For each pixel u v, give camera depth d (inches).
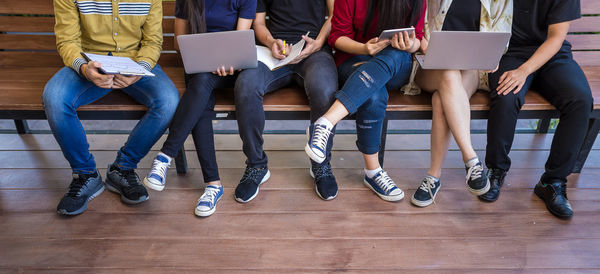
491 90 68.4
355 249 59.6
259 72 65.6
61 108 61.9
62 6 64.2
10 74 79.1
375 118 65.0
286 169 79.0
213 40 59.8
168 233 62.7
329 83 64.6
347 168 79.4
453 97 62.7
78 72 62.9
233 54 62.1
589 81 73.7
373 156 69.1
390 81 67.9
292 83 75.4
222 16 70.7
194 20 66.3
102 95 68.1
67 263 57.1
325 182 70.1
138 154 68.2
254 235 62.2
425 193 68.1
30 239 61.2
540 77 68.9
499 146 66.2
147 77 67.8
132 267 56.4
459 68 61.4
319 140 60.6
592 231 62.9
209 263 57.2
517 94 64.4
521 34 72.1
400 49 63.0
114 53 69.6
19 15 79.9
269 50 72.3
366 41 71.5
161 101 65.3
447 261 57.5
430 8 70.1
